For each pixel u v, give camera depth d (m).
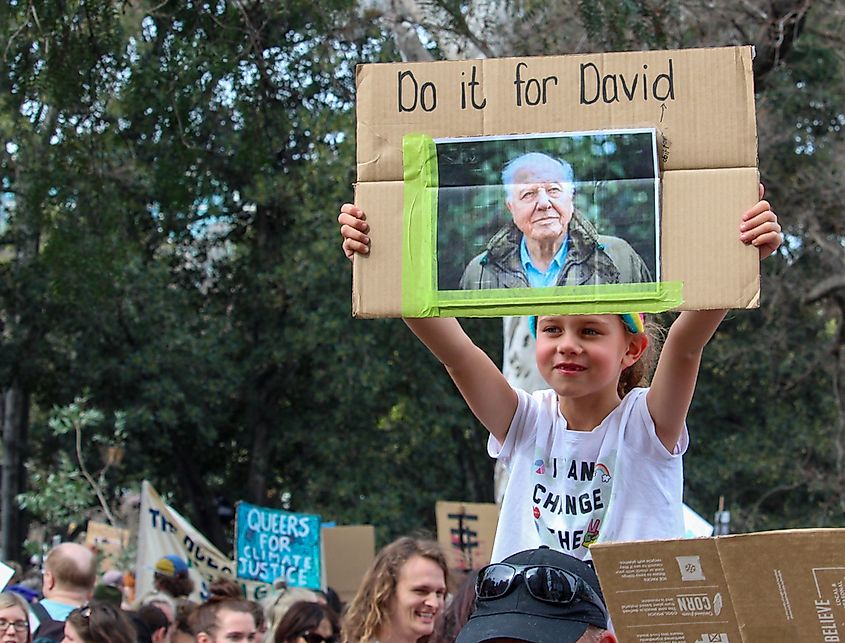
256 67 8.73
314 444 17.95
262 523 9.04
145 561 9.04
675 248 2.57
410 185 2.66
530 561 2.41
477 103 2.66
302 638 5.11
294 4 8.40
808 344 16.89
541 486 3.19
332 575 9.57
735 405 18.78
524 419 3.26
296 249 16.94
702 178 2.58
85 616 4.63
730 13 10.90
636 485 3.10
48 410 17.84
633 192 2.60
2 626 4.56
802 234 14.54
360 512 17.70
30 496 13.85
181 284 18.27
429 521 19.02
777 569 2.07
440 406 17.88
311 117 9.48
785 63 13.34
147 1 8.35
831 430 17.88
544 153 2.64
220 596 5.16
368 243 2.66
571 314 2.59
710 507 18.50
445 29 8.95
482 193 2.65
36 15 7.65
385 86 2.69
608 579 2.18
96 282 9.14
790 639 2.09
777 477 17.89
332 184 15.77
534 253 2.62
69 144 8.48
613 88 2.63
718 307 2.54
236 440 19.22
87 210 8.88
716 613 2.13
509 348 8.95
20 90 7.91
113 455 16.14
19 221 11.18
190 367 16.64
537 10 9.22
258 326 18.22
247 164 9.72
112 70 8.19
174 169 9.02
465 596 4.21
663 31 8.77
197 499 18.92
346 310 16.73
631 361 3.17
